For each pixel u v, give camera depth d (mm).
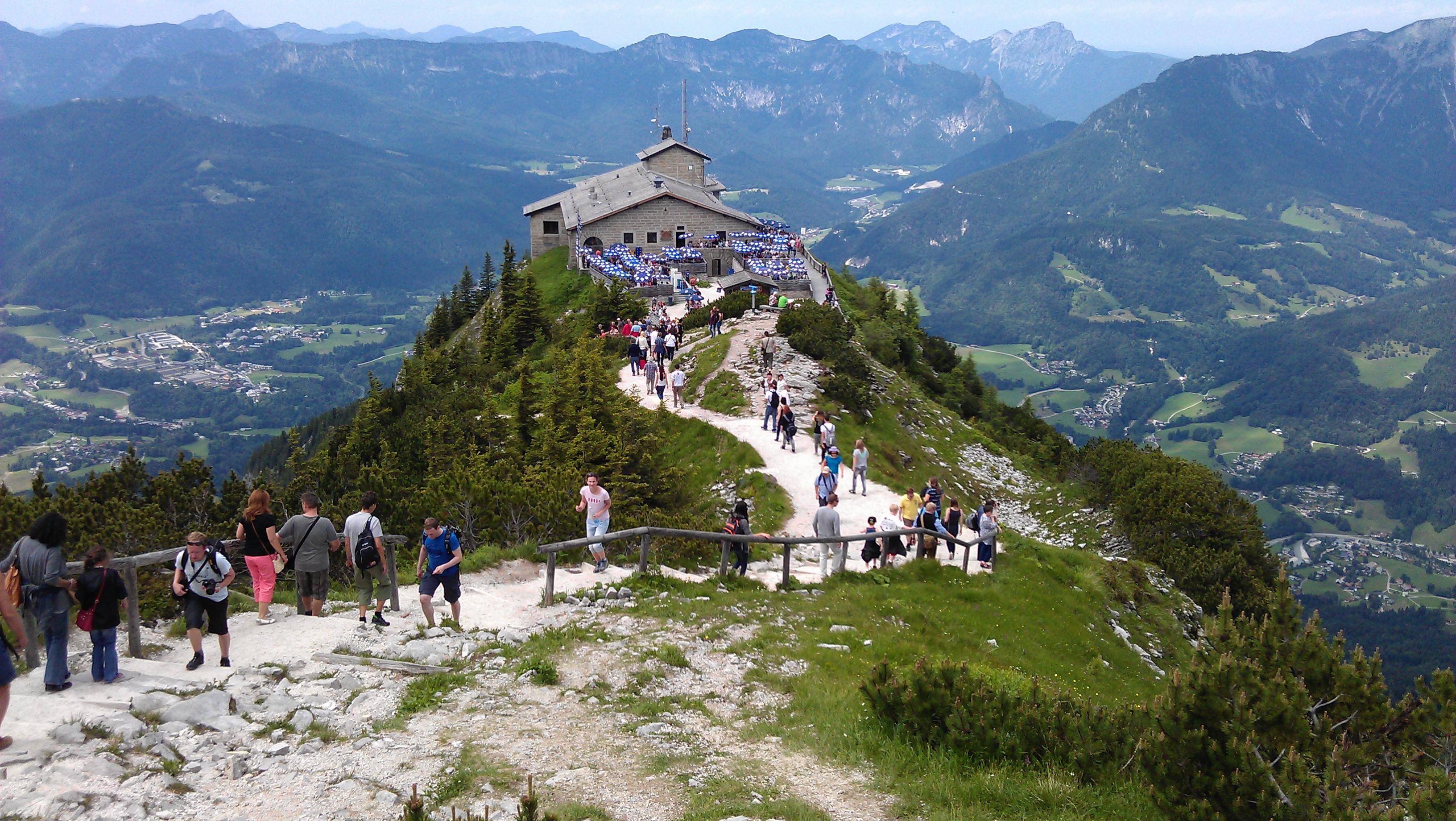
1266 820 11898
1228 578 41875
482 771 11898
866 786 12805
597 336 72312
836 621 22234
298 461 38750
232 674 14094
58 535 12727
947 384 81750
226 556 16125
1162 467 47969
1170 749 12797
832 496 26469
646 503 36281
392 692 14227
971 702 14539
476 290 146375
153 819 10016
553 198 128375
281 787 11102
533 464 40094
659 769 12516
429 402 51500
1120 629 30484
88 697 12570
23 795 9898
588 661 16734
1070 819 11992
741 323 64438
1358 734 13734
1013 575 30453
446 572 17359
